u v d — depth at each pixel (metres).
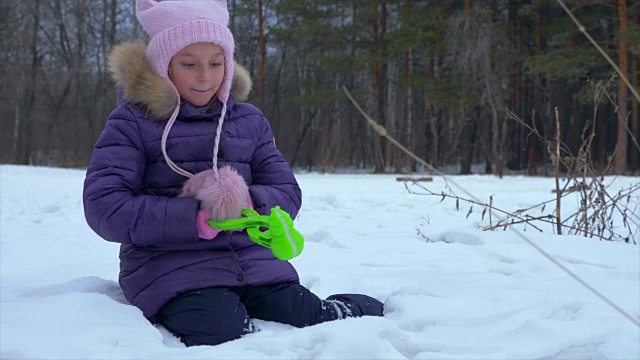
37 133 37.00
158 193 2.68
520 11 27.02
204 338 2.39
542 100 32.00
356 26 27.86
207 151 2.73
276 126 36.28
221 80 2.79
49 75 36.91
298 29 28.12
